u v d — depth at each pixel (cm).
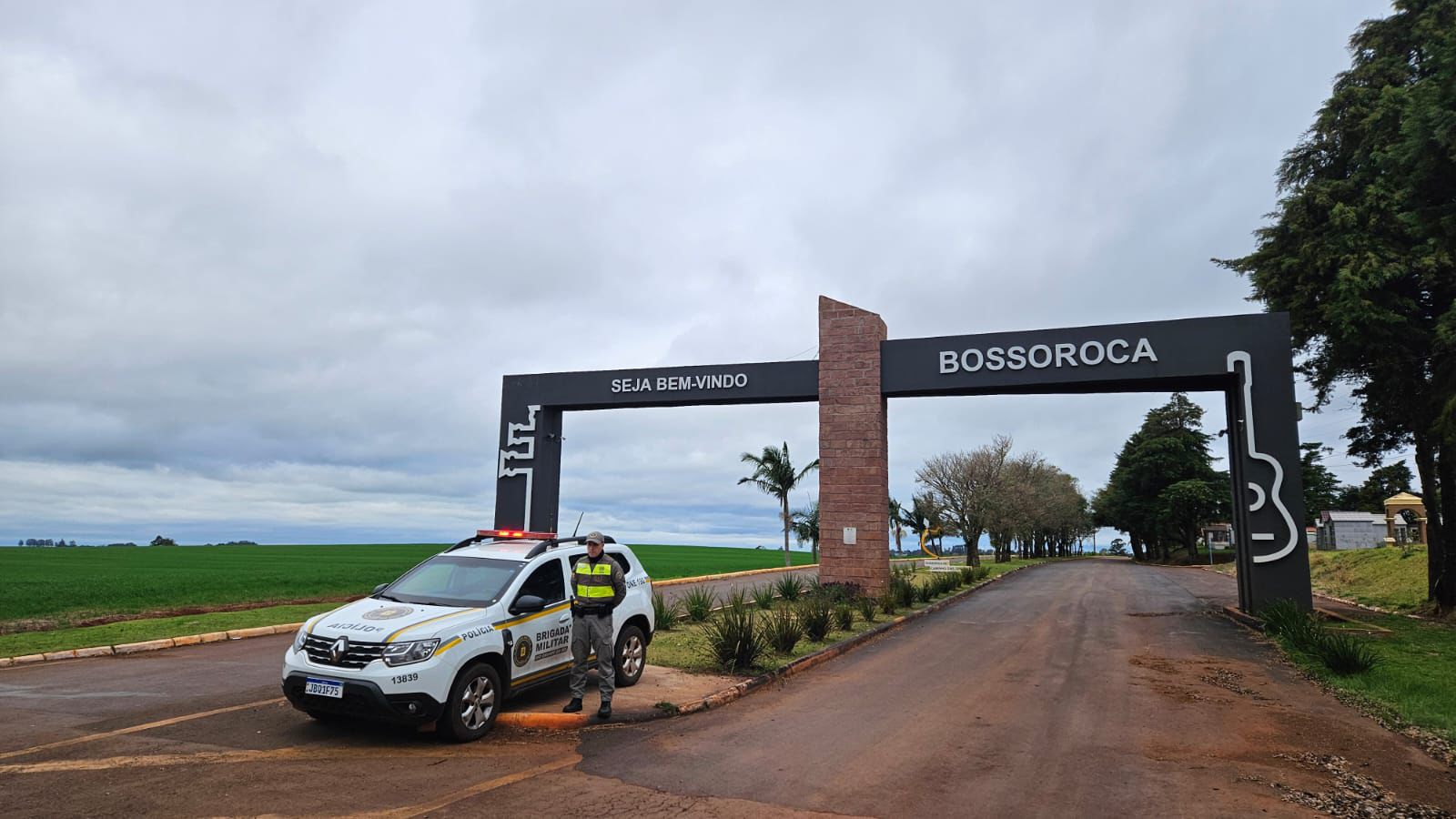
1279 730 841
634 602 1034
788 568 3975
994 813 577
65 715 828
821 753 735
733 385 2422
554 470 2589
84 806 554
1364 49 2086
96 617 1517
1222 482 6944
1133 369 2009
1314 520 7138
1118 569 4888
